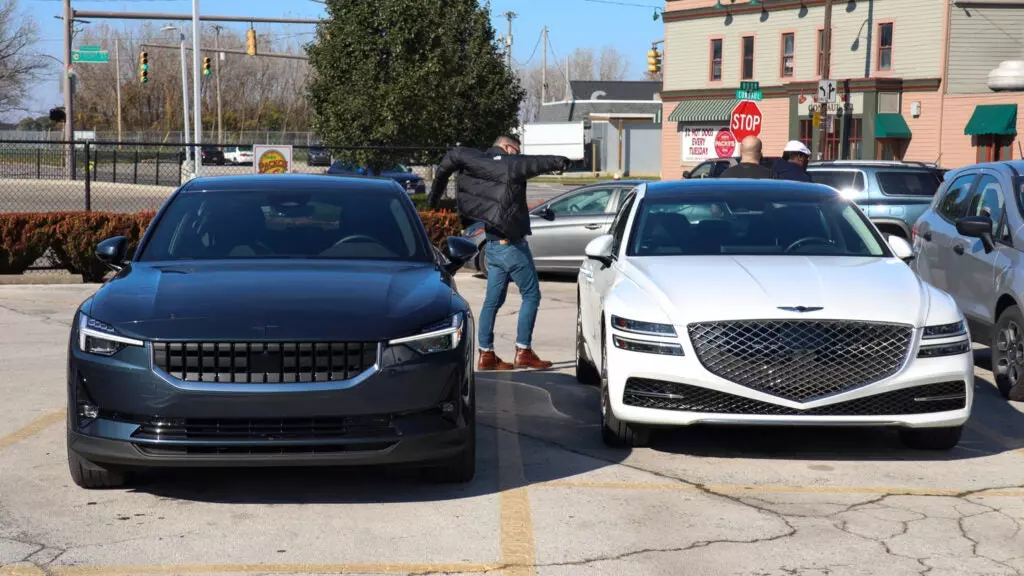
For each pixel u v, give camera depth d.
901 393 6.06
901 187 15.68
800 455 6.50
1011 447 6.77
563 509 5.38
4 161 40.44
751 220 7.42
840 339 6.00
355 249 6.44
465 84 29.12
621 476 6.01
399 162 29.44
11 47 71.62
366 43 28.67
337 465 5.21
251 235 6.49
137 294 5.57
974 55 38.69
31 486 5.71
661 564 4.62
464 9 29.39
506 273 8.96
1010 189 8.81
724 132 24.62
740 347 6.02
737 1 44.00
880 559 4.70
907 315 6.09
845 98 40.22
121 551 4.73
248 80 107.75
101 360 5.19
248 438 5.08
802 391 6.01
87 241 15.05
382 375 5.16
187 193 6.92
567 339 10.96
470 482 5.85
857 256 7.09
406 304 5.49
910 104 39.44
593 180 60.91
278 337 5.10
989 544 4.90
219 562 4.61
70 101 37.88
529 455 6.46
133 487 5.70
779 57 43.00
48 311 12.31
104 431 5.17
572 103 79.81
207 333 5.10
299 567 4.55
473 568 4.55
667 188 7.84
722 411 6.07
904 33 39.41
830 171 15.97
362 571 4.51
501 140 9.05
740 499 5.58
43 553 4.70
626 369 6.24
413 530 5.04
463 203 8.99
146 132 85.69
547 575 4.48
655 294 6.36
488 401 8.04
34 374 8.78
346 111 28.61
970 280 9.07
